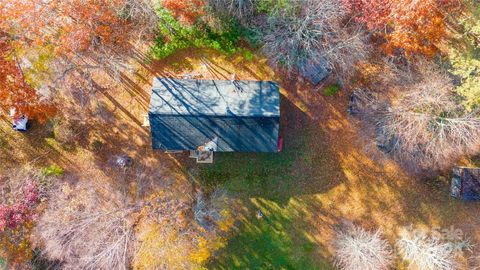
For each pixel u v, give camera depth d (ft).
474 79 78.79
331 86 92.89
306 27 84.23
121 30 90.74
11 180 90.22
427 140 85.92
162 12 90.12
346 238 90.43
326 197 93.15
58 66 90.89
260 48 91.81
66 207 89.51
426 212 92.79
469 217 92.63
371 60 92.12
